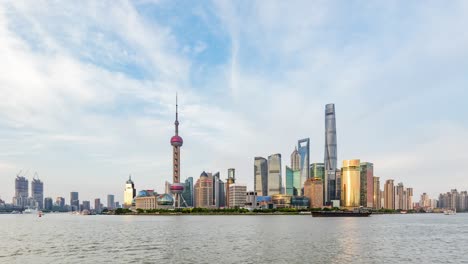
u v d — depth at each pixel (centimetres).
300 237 15762
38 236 17500
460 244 13312
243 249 11594
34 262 9438
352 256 10150
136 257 10069
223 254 10506
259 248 11838
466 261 9488
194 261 9381
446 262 9312
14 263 9338
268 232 18812
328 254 10500
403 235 17175
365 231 19712
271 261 9344
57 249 11981
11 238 16388
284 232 18788
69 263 9219
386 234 17688
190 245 12788
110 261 9475
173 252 10975
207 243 13400
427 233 18600
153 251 11256
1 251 11550
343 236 16325
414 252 11006
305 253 10675
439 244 13275
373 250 11388
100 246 12738
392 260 9569
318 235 16838
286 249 11581
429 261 9456
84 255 10544
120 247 12375
